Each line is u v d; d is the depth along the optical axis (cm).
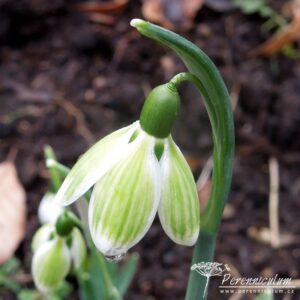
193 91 21
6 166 20
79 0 24
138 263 19
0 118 22
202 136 21
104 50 24
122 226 8
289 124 22
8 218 19
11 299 19
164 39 8
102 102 22
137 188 8
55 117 22
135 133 8
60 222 12
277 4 24
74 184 8
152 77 23
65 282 18
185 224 8
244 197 21
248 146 22
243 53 23
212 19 24
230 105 9
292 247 20
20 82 23
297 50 23
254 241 20
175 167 8
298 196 21
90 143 21
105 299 14
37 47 24
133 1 24
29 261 19
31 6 24
